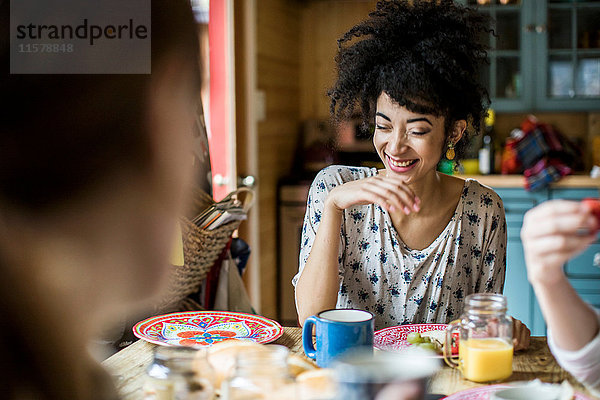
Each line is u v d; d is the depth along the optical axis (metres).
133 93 0.50
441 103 1.43
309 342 1.23
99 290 0.53
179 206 0.55
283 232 4.16
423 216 1.60
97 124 0.49
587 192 3.56
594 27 3.98
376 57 1.51
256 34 3.67
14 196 0.48
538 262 0.91
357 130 4.15
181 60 0.53
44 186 0.48
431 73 1.44
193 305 1.94
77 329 0.53
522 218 3.62
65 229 0.50
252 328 1.46
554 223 0.88
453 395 1.04
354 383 0.71
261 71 3.80
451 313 1.65
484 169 3.81
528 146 3.70
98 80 0.49
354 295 1.64
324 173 1.70
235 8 3.56
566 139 3.85
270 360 0.83
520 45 4.00
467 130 1.62
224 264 2.06
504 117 4.38
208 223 1.85
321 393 0.85
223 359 1.07
